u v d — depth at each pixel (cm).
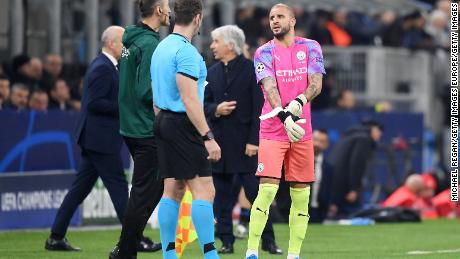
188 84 2705
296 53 3105
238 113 3603
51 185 4638
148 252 3641
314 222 5419
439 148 7350
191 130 2748
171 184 2861
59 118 4972
